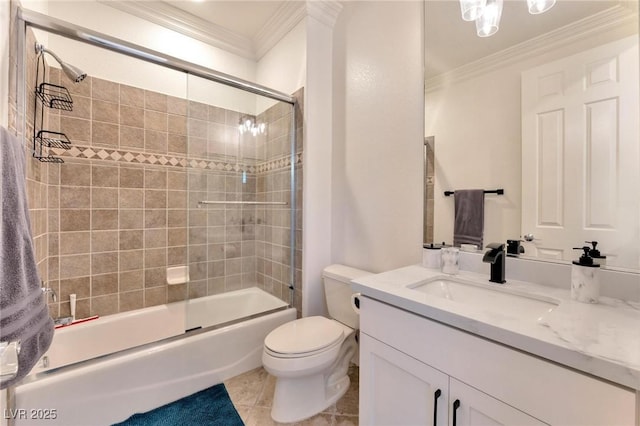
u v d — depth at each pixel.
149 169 2.08
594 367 0.55
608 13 0.92
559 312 0.77
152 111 2.09
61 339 1.61
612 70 0.91
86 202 1.85
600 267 0.92
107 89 1.91
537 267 1.07
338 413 1.43
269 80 2.39
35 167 1.49
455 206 1.35
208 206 2.13
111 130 1.93
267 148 2.25
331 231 2.10
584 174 0.97
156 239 2.12
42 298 0.92
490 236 1.22
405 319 0.91
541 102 1.07
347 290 1.69
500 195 1.19
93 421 1.29
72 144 1.79
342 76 1.99
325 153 2.07
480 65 1.26
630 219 0.88
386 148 1.68
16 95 1.21
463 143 1.32
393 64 1.64
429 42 1.45
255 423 1.36
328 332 1.48
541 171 1.07
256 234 2.38
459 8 1.34
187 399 1.53
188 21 2.15
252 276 2.37
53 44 1.73
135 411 1.40
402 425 0.92
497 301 1.03
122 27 1.98
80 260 1.83
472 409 0.73
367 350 1.04
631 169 0.88
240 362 1.77
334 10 1.99
